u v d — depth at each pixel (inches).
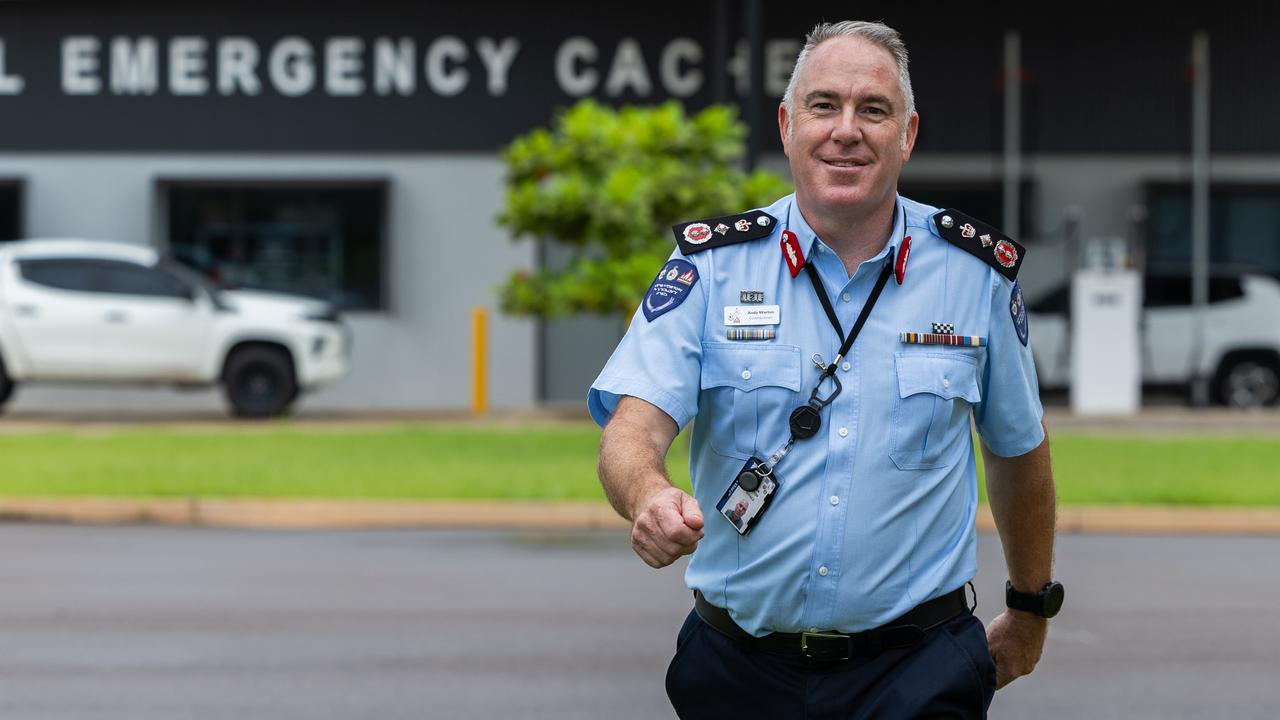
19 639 362.3
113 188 1021.8
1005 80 1004.6
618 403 138.4
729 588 141.3
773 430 138.6
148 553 491.8
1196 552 502.6
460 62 1020.5
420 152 1018.1
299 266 1023.6
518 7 1017.5
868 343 138.8
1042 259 1008.2
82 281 896.9
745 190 698.8
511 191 717.3
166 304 898.1
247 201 1024.9
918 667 140.0
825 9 1010.1
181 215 1024.2
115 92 1021.2
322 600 410.6
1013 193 994.7
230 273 1022.4
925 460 139.0
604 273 689.0
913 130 142.9
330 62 1021.2
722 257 140.5
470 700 304.3
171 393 1010.7
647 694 309.7
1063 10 1003.3
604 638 363.3
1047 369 986.1
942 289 141.1
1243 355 975.6
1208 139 1010.1
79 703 302.2
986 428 148.3
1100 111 1006.4
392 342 1014.4
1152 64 1006.4
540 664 335.6
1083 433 804.0
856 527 137.6
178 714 293.6
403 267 1015.0
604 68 1021.2
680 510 121.6
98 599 411.8
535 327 1009.5
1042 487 150.6
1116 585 438.3
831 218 138.3
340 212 1023.0
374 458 678.5
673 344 138.1
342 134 1020.5
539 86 1019.3
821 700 140.8
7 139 1020.5
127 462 661.3
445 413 968.3
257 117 1020.5
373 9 1018.1
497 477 611.8
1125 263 926.4
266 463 658.2
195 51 1021.2
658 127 702.5
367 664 336.2
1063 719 294.0
